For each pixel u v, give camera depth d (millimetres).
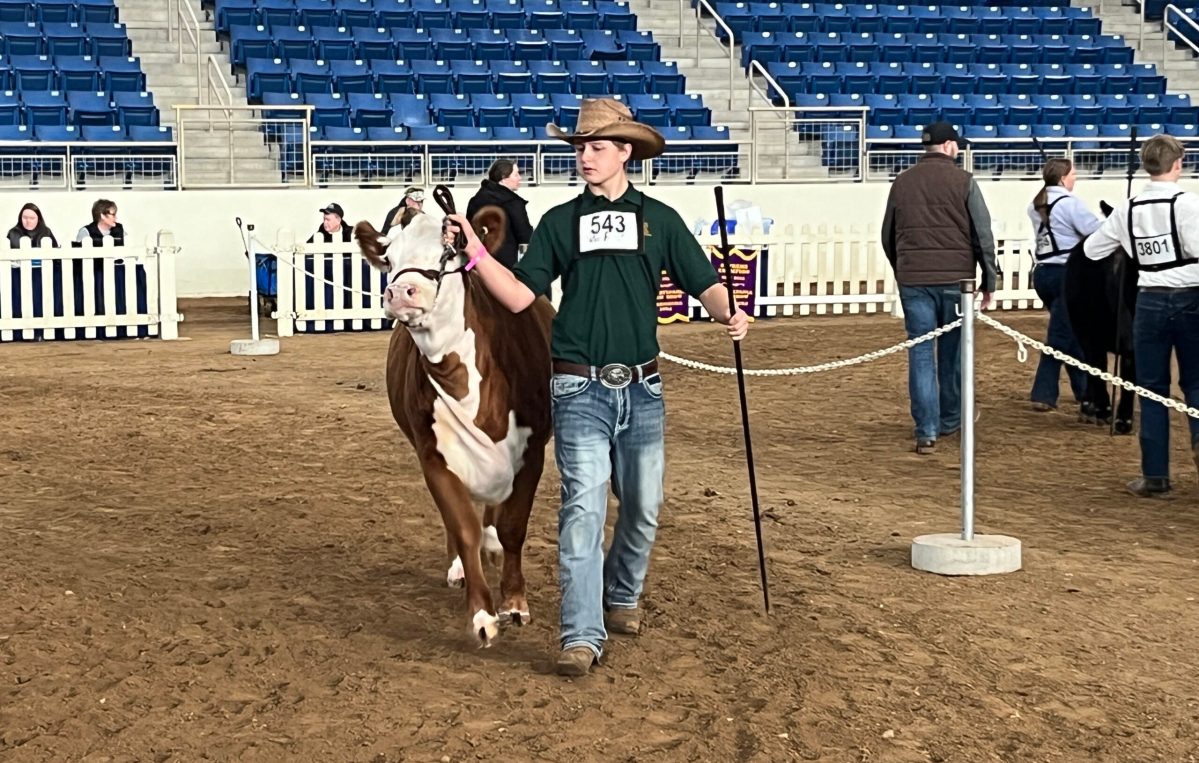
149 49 25375
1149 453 8430
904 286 10000
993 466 9391
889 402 12070
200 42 25797
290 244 17594
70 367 14422
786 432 10664
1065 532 7574
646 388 5277
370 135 23047
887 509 8102
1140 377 8422
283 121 22188
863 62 28312
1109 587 6500
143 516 7855
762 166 25141
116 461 9453
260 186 22469
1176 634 5828
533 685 5176
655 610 6086
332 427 10695
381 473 9055
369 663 5430
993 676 5289
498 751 4562
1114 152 25844
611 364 5191
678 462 9477
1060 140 24844
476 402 5312
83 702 4973
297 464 9336
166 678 5230
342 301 18000
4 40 23766
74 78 23281
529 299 5180
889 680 5227
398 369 5938
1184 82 29562
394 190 22703
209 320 19391
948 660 5457
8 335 16953
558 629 5867
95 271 17250
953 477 9047
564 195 22969
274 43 24938
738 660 5445
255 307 15812
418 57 25781
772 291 19375
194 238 22078
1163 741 4695
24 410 11531
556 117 24250
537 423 5570
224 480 8844
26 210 17453
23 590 6340
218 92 24344
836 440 10352
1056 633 5816
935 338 10242
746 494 8453
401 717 4852
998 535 7219
